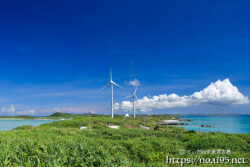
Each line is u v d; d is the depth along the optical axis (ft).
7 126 183.01
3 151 14.93
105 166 15.64
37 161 13.85
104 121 168.14
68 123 139.95
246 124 164.04
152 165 25.40
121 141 42.04
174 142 46.62
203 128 149.79
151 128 170.40
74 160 15.69
